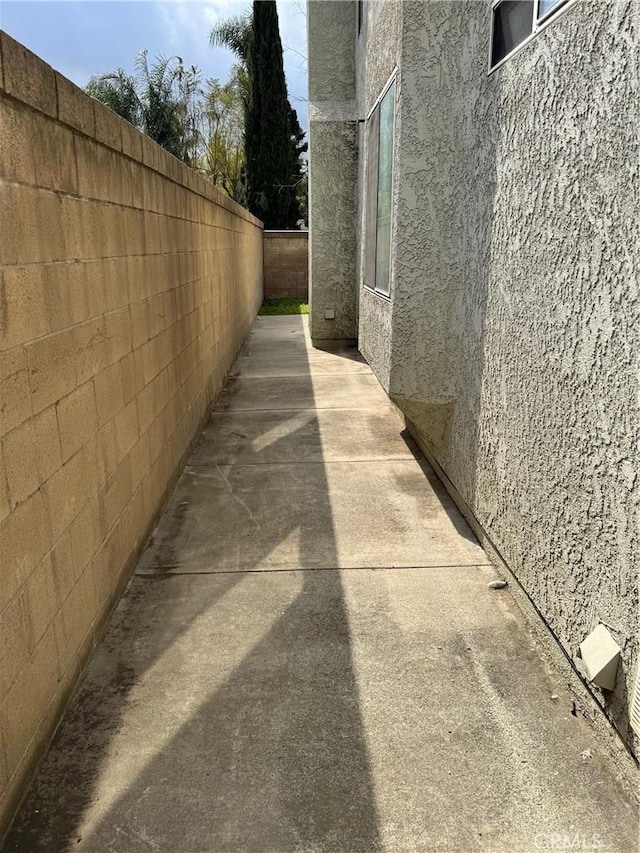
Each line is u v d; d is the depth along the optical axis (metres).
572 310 2.55
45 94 2.41
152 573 3.76
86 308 2.89
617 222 2.19
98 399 3.07
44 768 2.33
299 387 8.56
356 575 3.72
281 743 2.46
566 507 2.64
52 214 2.50
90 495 2.94
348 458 5.75
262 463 5.63
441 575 3.71
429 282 4.48
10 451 2.08
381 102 5.71
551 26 2.69
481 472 3.88
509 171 3.26
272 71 22.94
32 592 2.26
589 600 2.45
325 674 2.86
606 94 2.24
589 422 2.42
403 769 2.34
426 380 4.62
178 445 5.23
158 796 2.22
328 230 11.19
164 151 4.65
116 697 2.71
